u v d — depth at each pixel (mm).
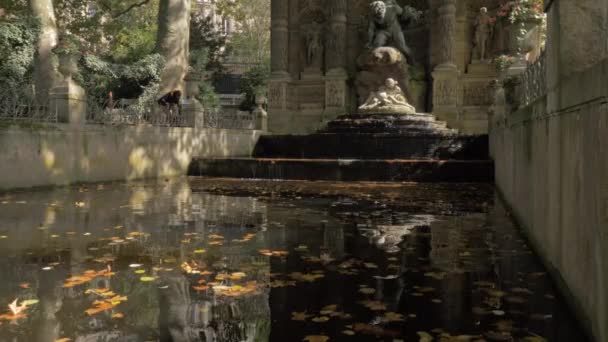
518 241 5926
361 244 5801
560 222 3996
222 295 4016
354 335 3242
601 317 2760
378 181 13844
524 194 6270
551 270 4402
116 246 5676
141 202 9328
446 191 11328
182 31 23312
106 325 3393
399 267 4824
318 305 3791
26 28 15211
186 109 16703
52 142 11523
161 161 14984
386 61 21438
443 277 4480
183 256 5242
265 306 3771
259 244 5816
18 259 5074
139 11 37406
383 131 17750
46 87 17469
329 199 9898
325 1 25062
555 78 4086
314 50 25234
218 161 15516
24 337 3178
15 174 10695
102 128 12969
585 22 3838
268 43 47812
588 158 3053
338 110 23906
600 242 2773
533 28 11602
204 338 3201
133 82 20734
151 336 3223
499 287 4180
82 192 10836
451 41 22094
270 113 25016
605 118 2660
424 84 23203
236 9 32625
